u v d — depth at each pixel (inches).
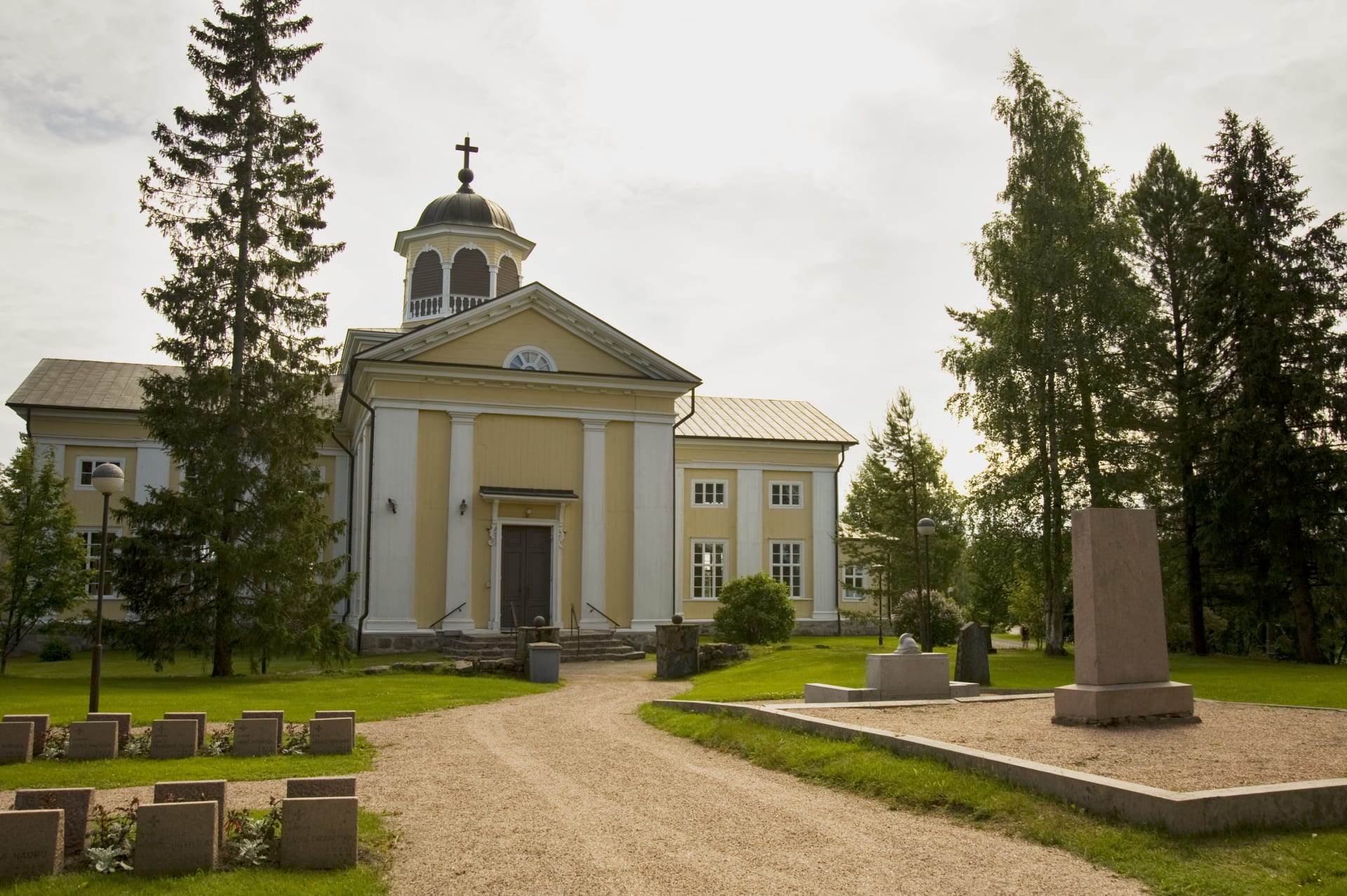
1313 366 1096.8
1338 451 1083.3
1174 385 1240.8
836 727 448.1
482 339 1278.3
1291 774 337.4
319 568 1032.8
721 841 313.6
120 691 787.4
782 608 1310.3
